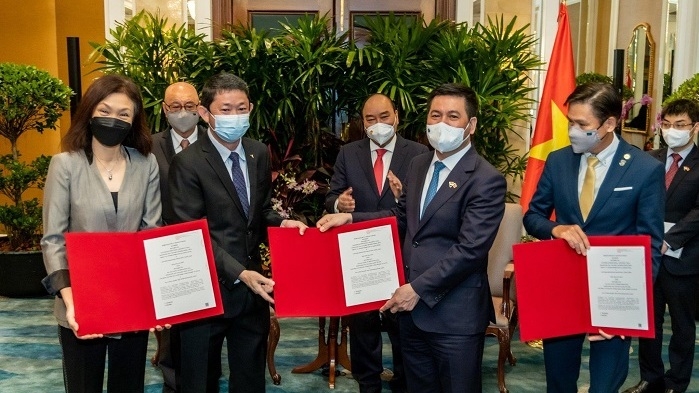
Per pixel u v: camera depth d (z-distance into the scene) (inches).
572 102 84.4
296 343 159.8
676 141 122.2
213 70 183.2
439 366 85.0
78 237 76.0
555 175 90.7
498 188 82.7
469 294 84.0
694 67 200.4
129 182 83.2
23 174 193.8
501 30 190.9
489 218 81.6
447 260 80.8
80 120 80.8
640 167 83.9
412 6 235.0
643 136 228.1
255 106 180.1
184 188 90.0
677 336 121.6
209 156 90.6
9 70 184.4
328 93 189.8
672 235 117.5
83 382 81.4
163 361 122.1
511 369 143.7
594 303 80.9
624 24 241.8
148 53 183.9
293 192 178.4
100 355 82.8
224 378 136.4
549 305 81.1
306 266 88.6
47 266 78.4
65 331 80.6
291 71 182.9
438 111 83.4
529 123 210.5
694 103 122.5
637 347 157.6
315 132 186.7
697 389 130.7
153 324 79.7
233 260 88.3
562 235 81.7
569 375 90.1
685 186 121.6
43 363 144.9
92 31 259.8
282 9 233.6
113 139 80.0
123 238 78.0
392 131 121.0
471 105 83.8
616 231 85.3
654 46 218.7
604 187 85.2
